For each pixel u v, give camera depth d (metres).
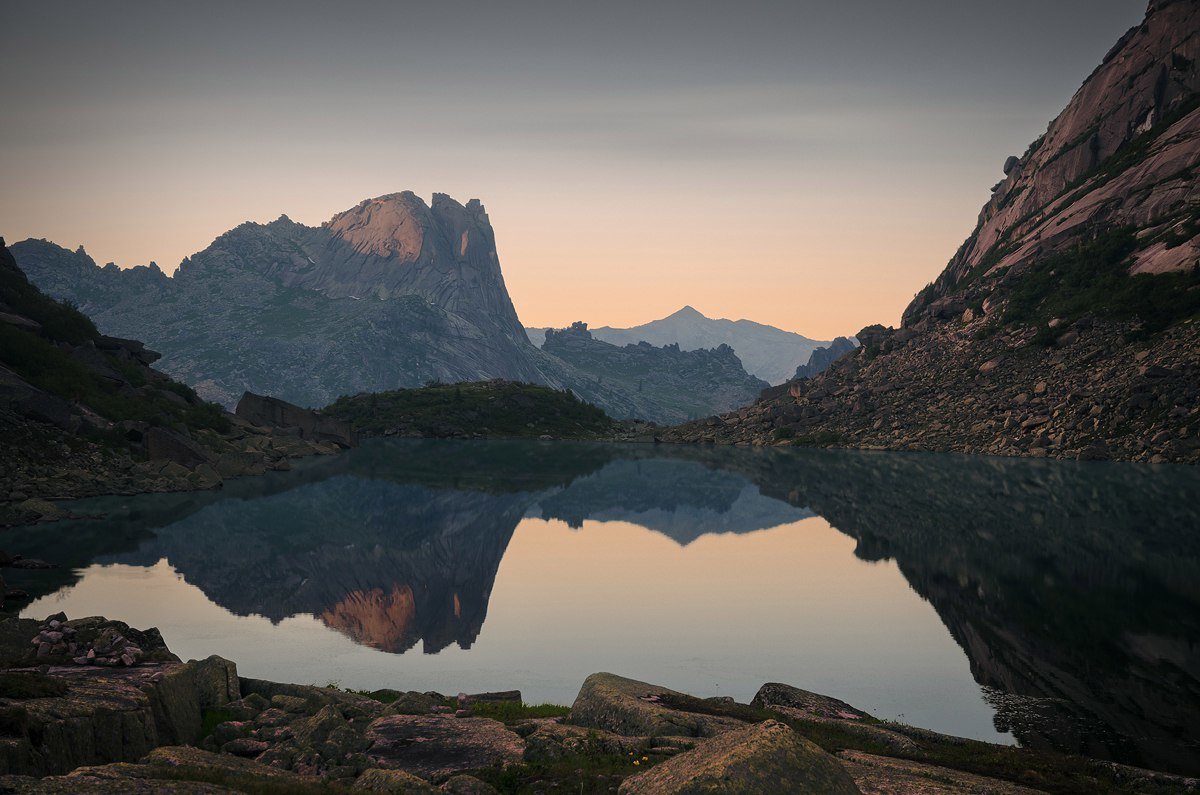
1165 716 28.69
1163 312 177.12
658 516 86.06
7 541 60.56
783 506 93.12
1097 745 26.22
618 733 21.56
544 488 111.38
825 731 22.58
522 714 25.14
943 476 120.12
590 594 50.19
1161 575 53.50
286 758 18.86
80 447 94.31
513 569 58.00
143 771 14.73
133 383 138.00
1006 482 110.56
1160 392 148.00
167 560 55.62
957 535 71.00
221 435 139.88
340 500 94.00
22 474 82.19
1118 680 33.06
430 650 37.38
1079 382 168.50
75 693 19.23
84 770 14.12
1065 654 36.84
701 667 35.38
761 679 33.75
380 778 16.39
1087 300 199.00
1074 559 59.12
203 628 39.69
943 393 197.62
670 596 49.78
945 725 28.09
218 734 21.06
